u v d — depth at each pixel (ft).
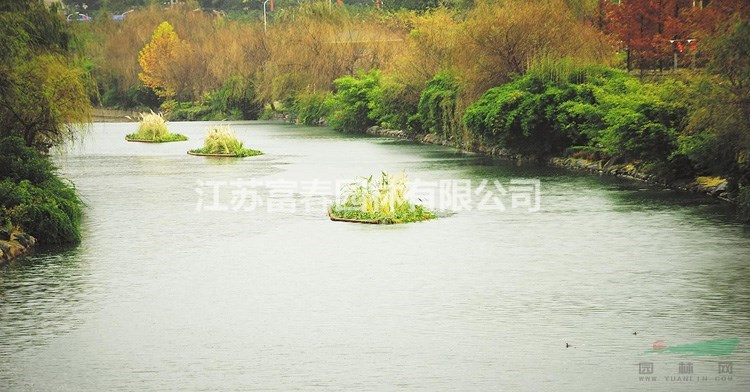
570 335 55.77
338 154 179.93
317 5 324.19
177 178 140.46
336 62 301.84
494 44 176.14
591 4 183.52
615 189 118.93
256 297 65.67
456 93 188.75
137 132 241.96
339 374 49.83
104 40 418.10
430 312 61.21
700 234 86.63
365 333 56.85
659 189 118.32
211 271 74.02
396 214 97.71
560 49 168.25
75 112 112.37
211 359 52.54
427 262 76.28
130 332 57.72
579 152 150.61
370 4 509.35
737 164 105.19
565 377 48.98
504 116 159.84
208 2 591.78
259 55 358.02
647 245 81.87
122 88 408.67
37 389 48.44
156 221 98.68
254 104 361.10
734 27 100.48
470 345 54.24
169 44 396.98
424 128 218.79
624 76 156.15
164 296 66.18
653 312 60.44
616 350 53.06
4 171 93.61
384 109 236.43
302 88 313.12
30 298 65.87
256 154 181.88
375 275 71.92
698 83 104.47
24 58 108.17
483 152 178.50
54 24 114.83
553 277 70.44
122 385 48.80
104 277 72.13
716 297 63.98
